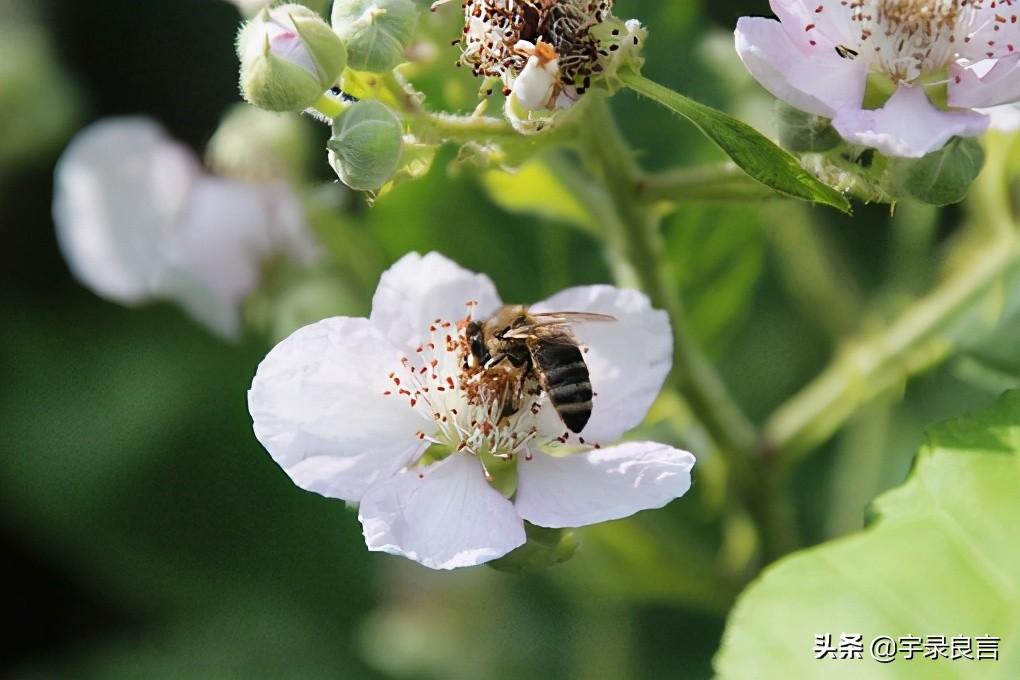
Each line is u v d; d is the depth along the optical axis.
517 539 0.31
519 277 0.36
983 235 0.34
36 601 0.40
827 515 0.37
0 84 0.38
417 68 0.33
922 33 0.31
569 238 0.36
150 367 0.39
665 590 0.35
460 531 0.31
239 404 0.39
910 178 0.30
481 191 0.36
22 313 0.39
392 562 0.39
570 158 0.35
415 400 0.32
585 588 0.36
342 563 0.39
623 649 0.37
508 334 0.32
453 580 0.39
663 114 0.35
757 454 0.34
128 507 0.38
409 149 0.31
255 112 0.36
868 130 0.30
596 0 0.31
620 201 0.32
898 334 0.34
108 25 0.41
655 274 0.33
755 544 0.34
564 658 0.38
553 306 0.32
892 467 0.36
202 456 0.39
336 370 0.32
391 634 0.38
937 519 0.30
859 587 0.30
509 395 0.32
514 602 0.39
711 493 0.34
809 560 0.30
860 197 0.31
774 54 0.30
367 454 0.32
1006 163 0.34
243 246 0.36
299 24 0.30
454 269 0.32
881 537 0.30
